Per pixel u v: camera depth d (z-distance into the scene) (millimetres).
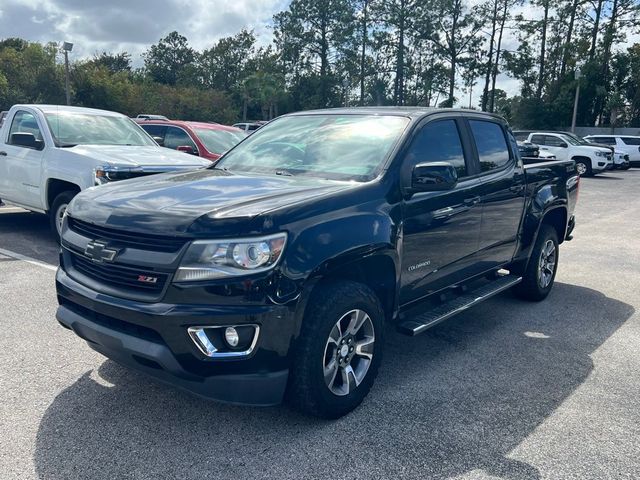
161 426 3342
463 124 4809
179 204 3215
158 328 2936
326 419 3445
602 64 51656
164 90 59938
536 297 6172
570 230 6672
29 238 8273
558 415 3627
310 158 4238
